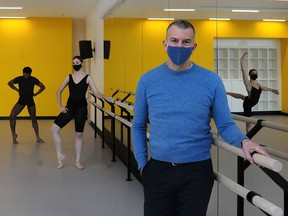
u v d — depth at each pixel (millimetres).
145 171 1879
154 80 1820
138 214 3520
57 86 11727
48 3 9148
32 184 4520
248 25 2887
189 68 1787
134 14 6020
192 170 1764
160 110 1778
